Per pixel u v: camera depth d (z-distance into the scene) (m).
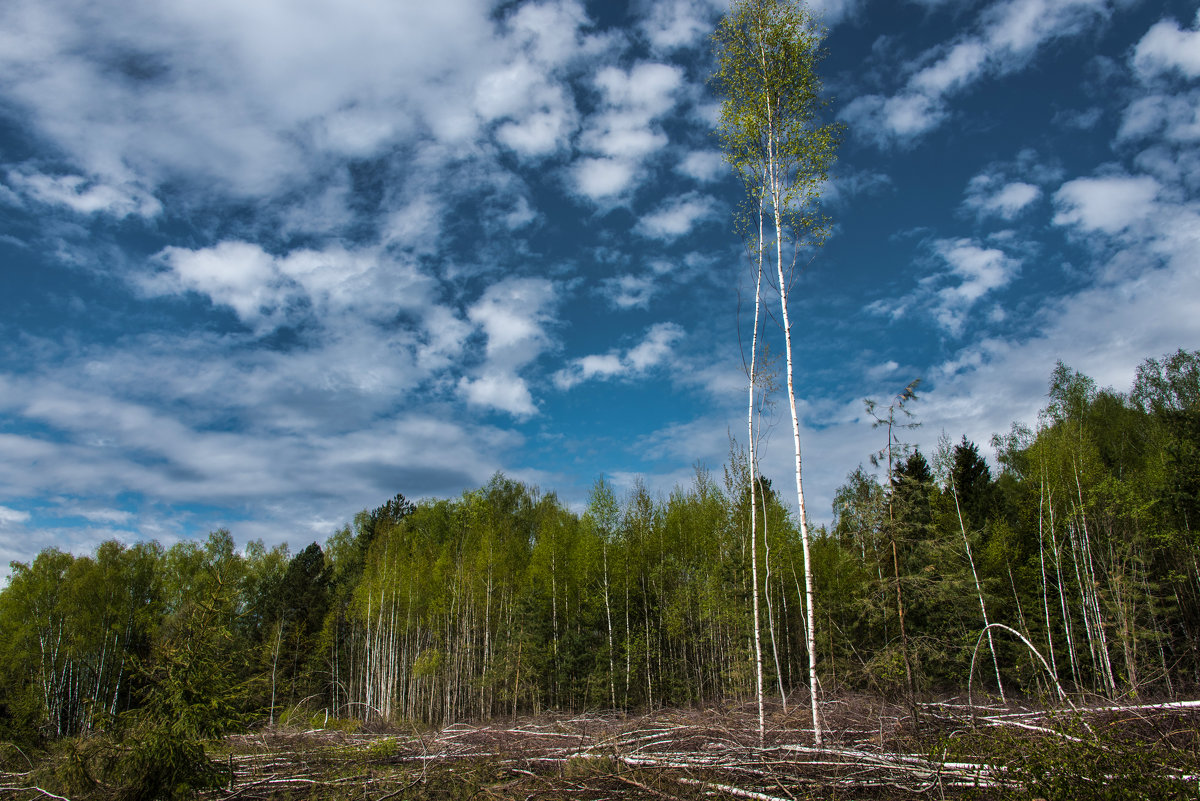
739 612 26.48
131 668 9.08
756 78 14.83
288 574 45.41
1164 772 5.89
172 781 8.38
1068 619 23.95
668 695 28.98
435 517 53.09
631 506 33.81
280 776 11.95
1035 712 10.42
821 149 14.23
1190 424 26.45
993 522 30.95
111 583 36.88
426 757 12.61
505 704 33.72
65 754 8.90
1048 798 5.92
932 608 18.44
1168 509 24.55
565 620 33.72
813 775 8.84
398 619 39.69
